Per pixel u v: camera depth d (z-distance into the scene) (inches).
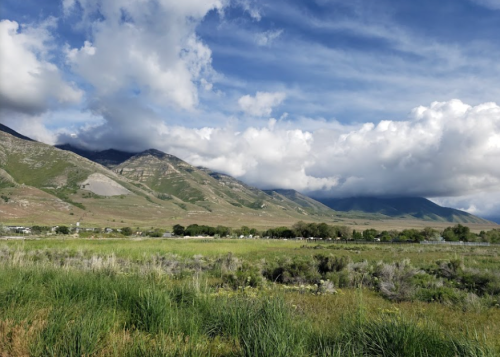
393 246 2439.7
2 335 208.2
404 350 205.3
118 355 194.2
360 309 278.8
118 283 336.5
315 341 221.0
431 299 488.1
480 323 353.1
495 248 2265.0
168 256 1006.4
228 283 550.6
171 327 240.7
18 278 342.3
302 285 533.3
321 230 4175.7
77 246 1374.3
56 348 193.8
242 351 198.1
